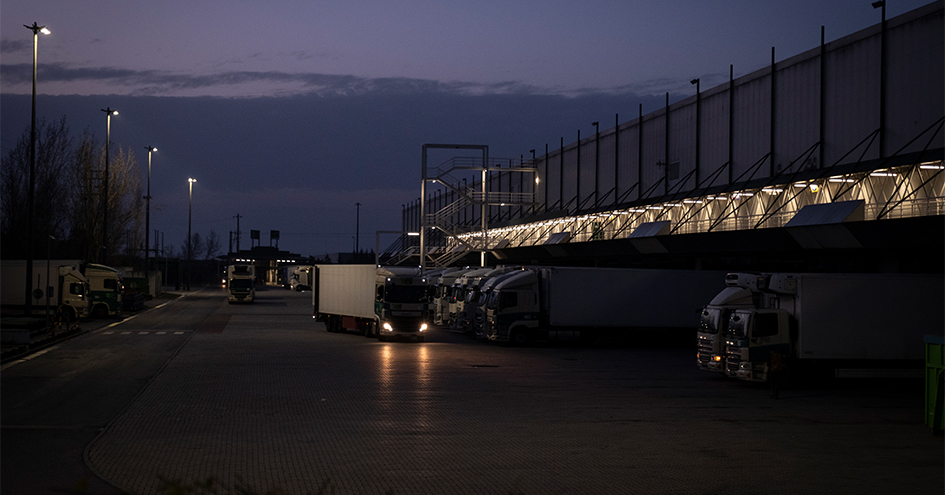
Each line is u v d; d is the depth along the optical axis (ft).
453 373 81.66
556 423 53.36
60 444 43.62
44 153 190.19
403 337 128.06
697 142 160.04
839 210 111.14
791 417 58.18
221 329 138.82
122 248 265.34
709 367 81.82
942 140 99.66
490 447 44.91
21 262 149.59
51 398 60.13
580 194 221.46
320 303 144.46
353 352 102.37
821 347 77.71
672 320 121.70
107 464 39.04
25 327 112.47
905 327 79.05
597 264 198.90
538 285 120.47
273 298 295.07
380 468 39.17
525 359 98.89
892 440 49.19
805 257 126.00
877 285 78.89
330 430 49.24
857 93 115.44
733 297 83.71
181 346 105.40
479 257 271.69
